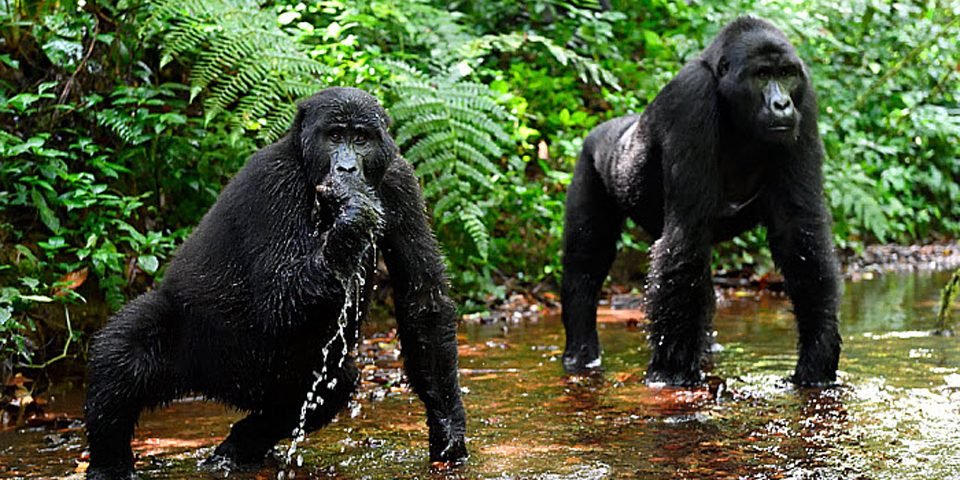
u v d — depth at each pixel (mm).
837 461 4406
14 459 4820
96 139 7465
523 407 5676
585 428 5160
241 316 4332
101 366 4246
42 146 6953
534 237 10312
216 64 7461
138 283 7258
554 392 6078
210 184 7723
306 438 5086
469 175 8625
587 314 7141
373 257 4461
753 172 6508
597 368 6867
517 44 10156
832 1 14180
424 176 9047
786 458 4484
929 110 15172
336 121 4160
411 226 4426
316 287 4047
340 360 4441
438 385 4504
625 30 12688
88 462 4715
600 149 7191
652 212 6754
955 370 6363
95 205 7109
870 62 14750
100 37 7293
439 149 8680
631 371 6734
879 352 7043
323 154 4137
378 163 4203
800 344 6242
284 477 4410
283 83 7562
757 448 4680
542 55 11711
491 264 9625
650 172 6613
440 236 9219
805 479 4156
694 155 6207
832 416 5270
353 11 9203
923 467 4258
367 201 3990
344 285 4047
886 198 13836
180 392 4473
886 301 9805
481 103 8820
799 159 6176
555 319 9141
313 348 4418
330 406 4648
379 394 6066
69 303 6738
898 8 14797
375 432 5176
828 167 12461
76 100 7383
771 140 5957
